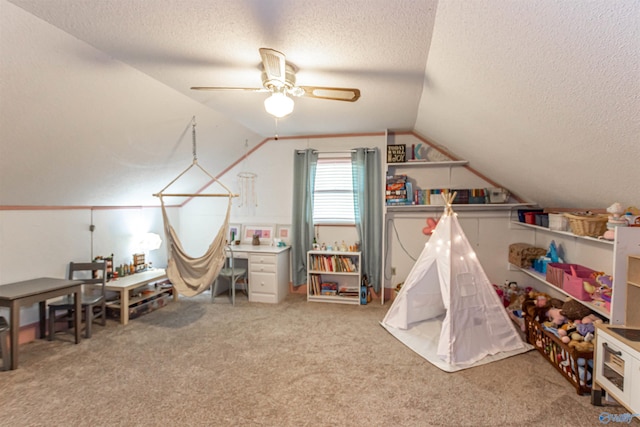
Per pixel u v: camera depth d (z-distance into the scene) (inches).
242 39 70.9
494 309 112.6
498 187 154.8
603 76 50.1
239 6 58.7
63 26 66.0
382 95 107.0
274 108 81.8
